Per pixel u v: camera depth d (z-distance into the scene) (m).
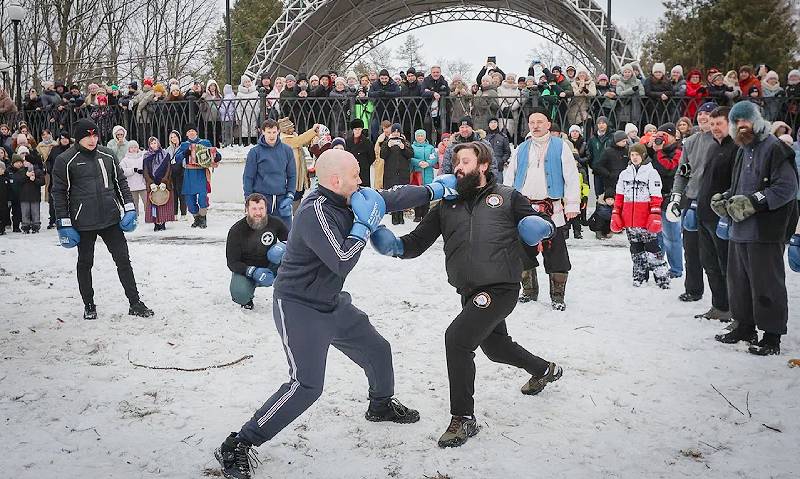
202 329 6.59
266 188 8.33
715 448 4.13
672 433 4.34
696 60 38.66
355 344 4.25
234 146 16.91
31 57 33.84
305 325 3.91
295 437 4.33
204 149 12.59
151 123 17.12
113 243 6.90
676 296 7.70
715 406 4.72
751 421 4.48
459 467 3.94
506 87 15.25
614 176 11.20
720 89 14.38
